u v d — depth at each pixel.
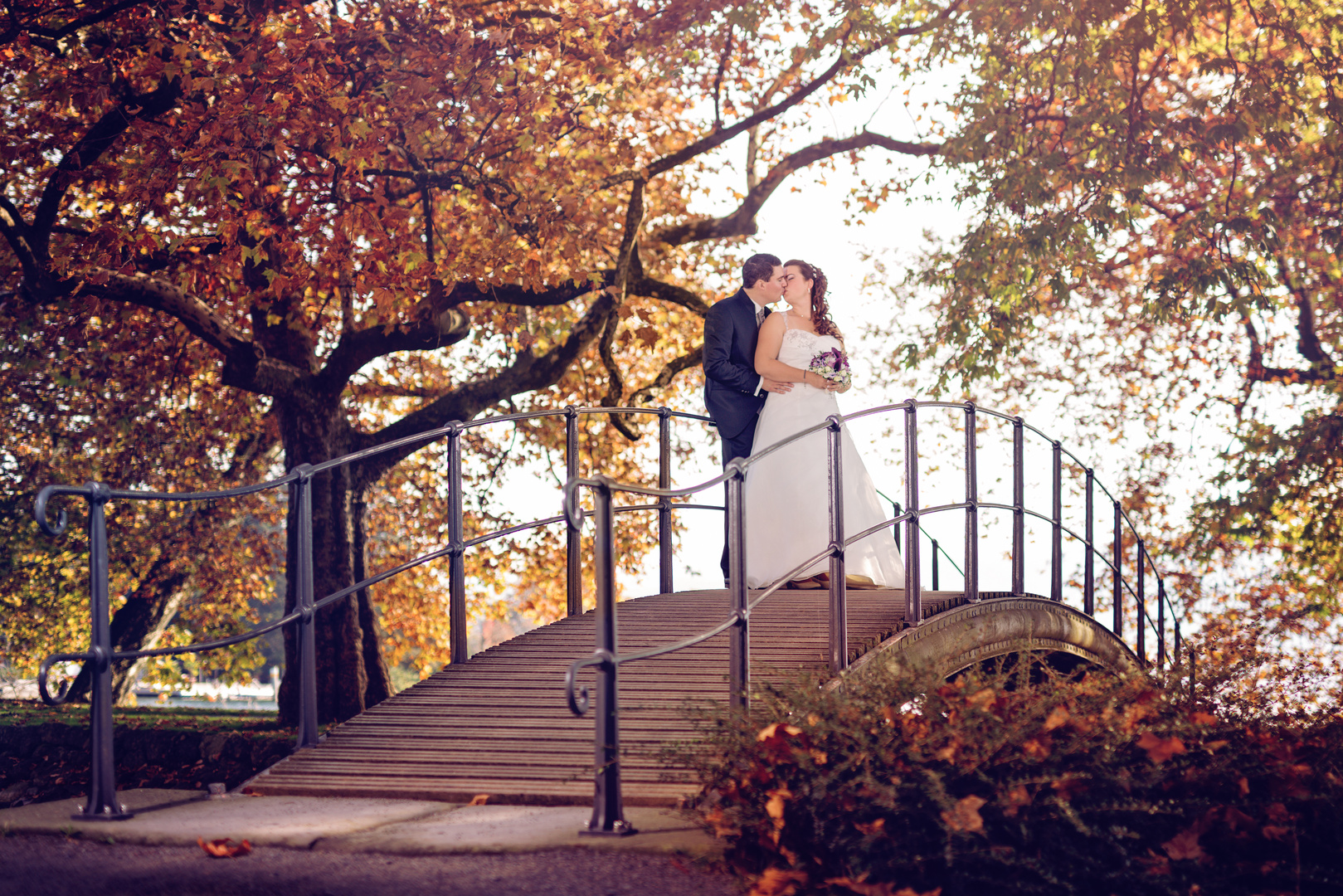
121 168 10.97
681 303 14.66
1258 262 15.13
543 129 12.12
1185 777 4.29
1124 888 3.71
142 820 4.25
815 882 3.51
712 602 7.84
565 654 6.68
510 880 3.35
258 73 10.59
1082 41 13.23
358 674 12.93
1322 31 13.71
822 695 4.50
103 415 15.40
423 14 12.06
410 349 13.41
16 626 15.59
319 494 13.11
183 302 12.39
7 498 15.09
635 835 3.88
